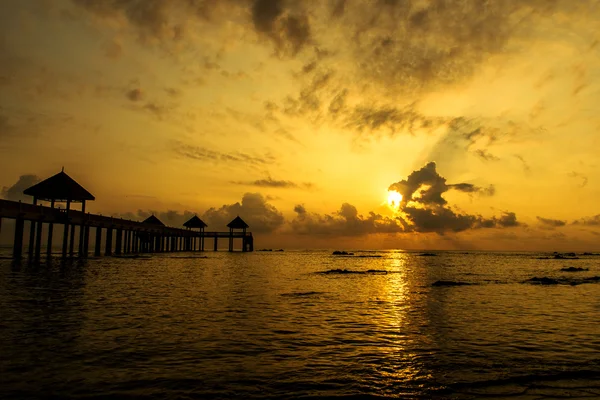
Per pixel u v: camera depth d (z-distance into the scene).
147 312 12.20
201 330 9.93
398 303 15.47
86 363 7.13
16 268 25.95
